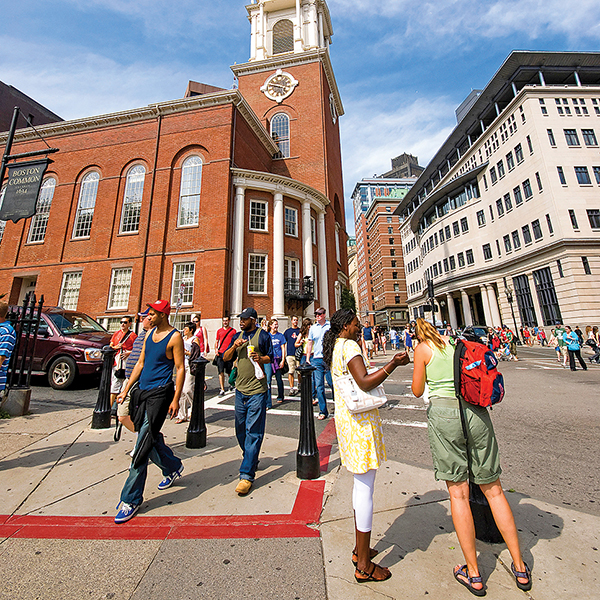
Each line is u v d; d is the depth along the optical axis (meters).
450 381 2.31
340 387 2.22
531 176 26.27
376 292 72.19
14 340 3.77
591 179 24.53
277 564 2.13
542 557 2.18
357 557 2.01
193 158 18.56
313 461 3.46
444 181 41.31
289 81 26.47
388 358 16.80
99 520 2.66
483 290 32.66
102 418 5.11
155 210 18.00
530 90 26.33
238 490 3.07
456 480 2.11
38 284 18.45
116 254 17.94
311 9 29.94
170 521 2.64
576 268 22.73
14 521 2.64
